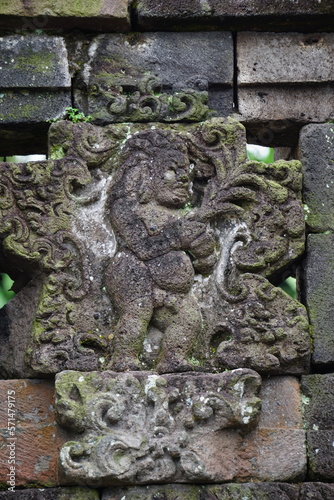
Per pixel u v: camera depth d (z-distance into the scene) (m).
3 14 4.81
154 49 4.95
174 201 4.58
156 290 4.44
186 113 4.80
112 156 4.68
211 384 4.27
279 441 4.36
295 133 5.01
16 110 4.75
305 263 4.66
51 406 4.32
